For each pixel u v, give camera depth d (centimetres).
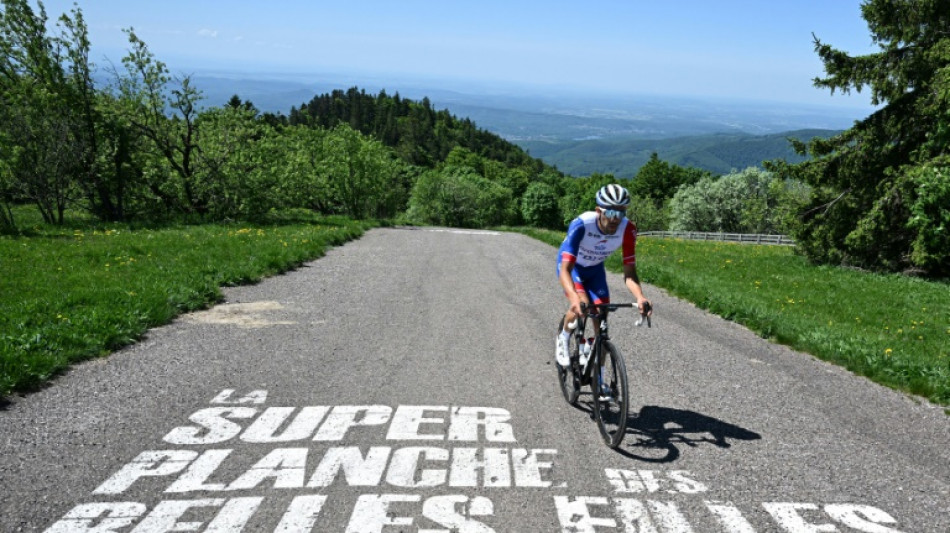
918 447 430
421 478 351
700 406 498
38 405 442
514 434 421
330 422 432
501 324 779
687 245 2566
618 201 407
